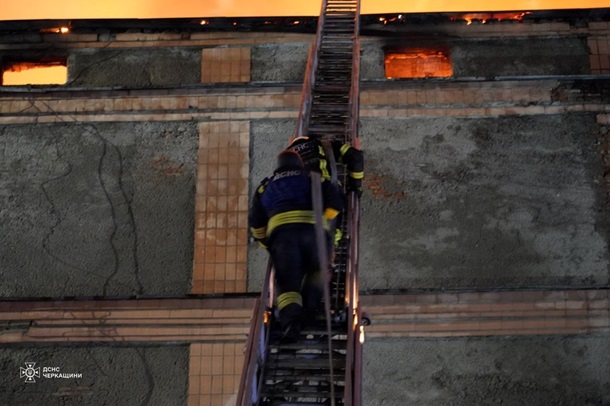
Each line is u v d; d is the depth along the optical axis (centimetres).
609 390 971
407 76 1175
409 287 1014
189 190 1077
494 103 1092
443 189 1058
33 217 1073
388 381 977
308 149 608
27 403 997
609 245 1030
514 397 969
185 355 1005
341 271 636
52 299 1030
